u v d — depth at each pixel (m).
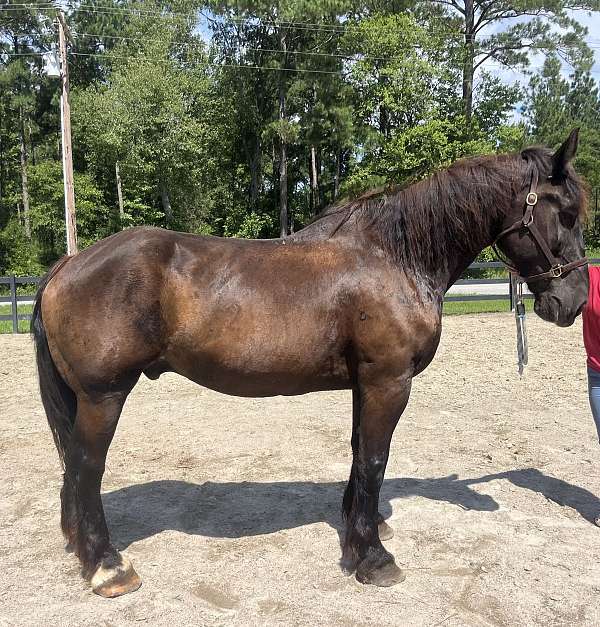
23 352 8.76
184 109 24.33
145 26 29.03
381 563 2.69
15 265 24.06
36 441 4.78
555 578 2.73
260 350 2.50
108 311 2.43
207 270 2.53
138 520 3.36
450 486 3.83
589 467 4.15
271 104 27.88
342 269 2.58
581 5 21.28
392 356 2.56
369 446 2.65
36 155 32.22
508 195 2.69
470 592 2.61
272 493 3.75
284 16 22.17
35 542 3.09
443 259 2.75
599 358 3.24
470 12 23.16
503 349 8.49
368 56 22.36
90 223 26.62
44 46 32.78
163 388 6.68
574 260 2.66
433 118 21.56
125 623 2.39
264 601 2.54
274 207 30.06
